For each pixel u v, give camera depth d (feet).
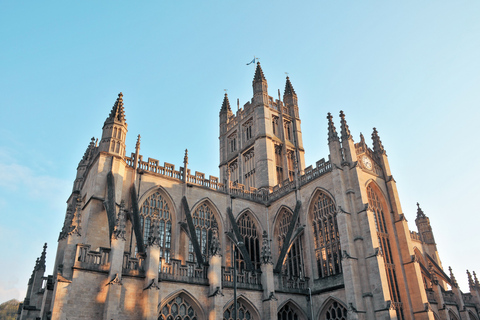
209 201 231.71
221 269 175.32
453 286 241.76
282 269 214.69
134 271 152.15
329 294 194.70
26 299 200.13
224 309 170.91
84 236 170.81
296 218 228.02
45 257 214.28
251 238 243.60
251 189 263.70
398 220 216.13
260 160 300.40
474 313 247.29
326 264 207.21
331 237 208.64
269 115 324.19
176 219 212.84
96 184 183.52
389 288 197.16
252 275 188.44
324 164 223.71
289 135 336.08
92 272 142.51
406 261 205.98
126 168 203.82
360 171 207.62
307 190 230.68
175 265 165.89
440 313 209.97
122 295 145.89
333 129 221.25
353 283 178.91
